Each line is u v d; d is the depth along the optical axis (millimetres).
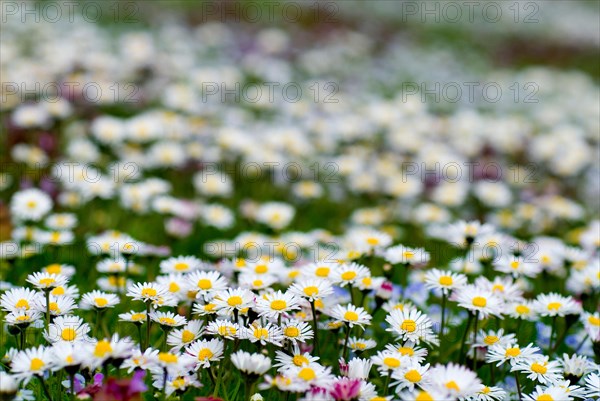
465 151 1830
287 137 1579
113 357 965
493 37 3949
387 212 1453
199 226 1354
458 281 1087
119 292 1133
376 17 3760
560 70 3514
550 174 1801
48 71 1697
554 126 2287
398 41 3330
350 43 3004
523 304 1112
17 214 1230
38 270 1189
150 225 1341
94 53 1914
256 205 1430
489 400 1011
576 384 1051
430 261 1315
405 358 1013
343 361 1017
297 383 983
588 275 1170
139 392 960
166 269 1119
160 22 2760
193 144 1490
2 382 953
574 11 4945
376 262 1279
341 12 3619
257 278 1084
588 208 1672
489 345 1058
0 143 1441
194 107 1671
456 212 1520
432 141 1873
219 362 1022
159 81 1903
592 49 4102
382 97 2367
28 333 1058
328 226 1438
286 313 1050
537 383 1076
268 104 1932
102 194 1295
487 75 3037
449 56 3199
